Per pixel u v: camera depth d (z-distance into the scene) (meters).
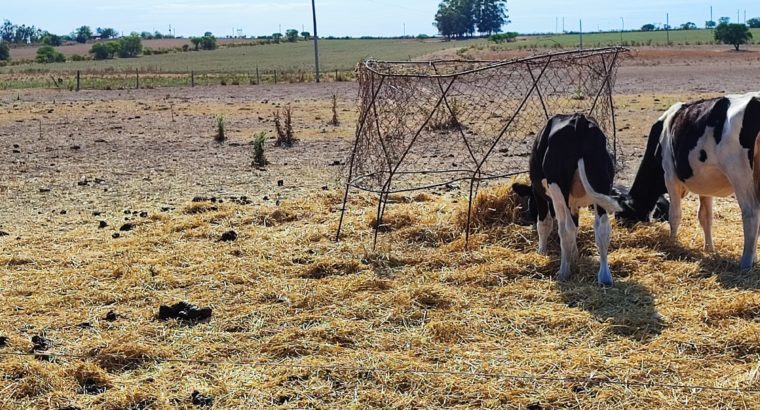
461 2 149.88
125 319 7.66
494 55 64.88
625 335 6.86
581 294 7.83
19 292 8.40
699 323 6.96
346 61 85.19
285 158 17.81
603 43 95.19
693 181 8.67
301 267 8.97
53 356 6.71
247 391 6.03
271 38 174.00
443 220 10.32
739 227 10.14
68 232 11.01
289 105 31.31
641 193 9.64
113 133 23.31
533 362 6.31
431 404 5.77
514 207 10.09
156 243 10.23
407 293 7.87
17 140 21.83
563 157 7.85
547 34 156.50
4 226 11.50
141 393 5.92
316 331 7.05
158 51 121.88
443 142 15.73
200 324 7.44
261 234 10.48
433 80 10.41
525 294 7.93
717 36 76.12
